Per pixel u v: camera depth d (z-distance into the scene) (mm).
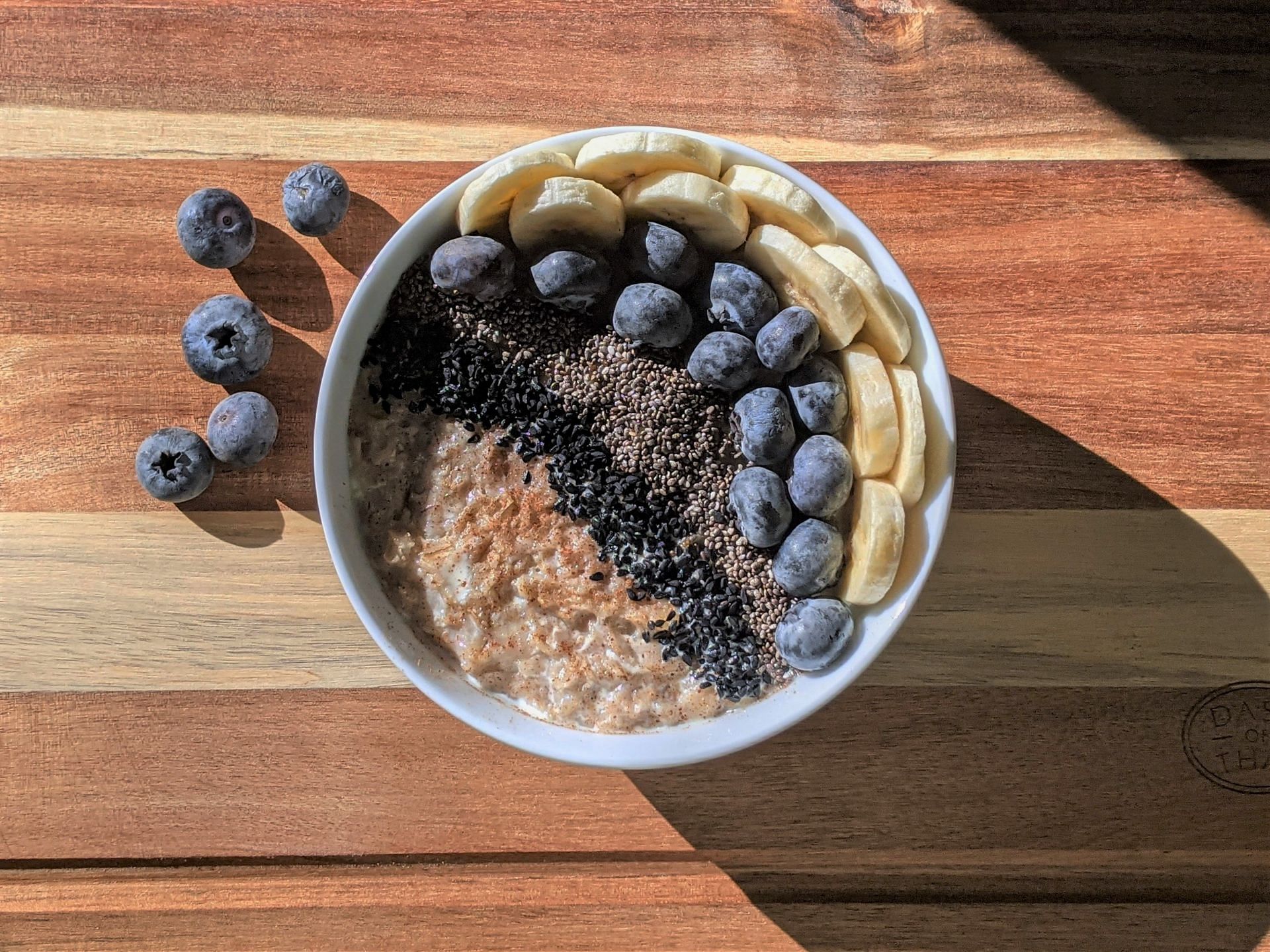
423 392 282
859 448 263
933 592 307
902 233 313
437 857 307
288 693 305
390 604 278
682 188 256
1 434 310
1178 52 320
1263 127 317
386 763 305
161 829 305
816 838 303
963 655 306
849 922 304
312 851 304
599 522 280
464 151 315
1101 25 319
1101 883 304
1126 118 318
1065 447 310
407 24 317
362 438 281
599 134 267
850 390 267
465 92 316
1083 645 306
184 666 306
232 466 308
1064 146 316
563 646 279
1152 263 314
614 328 278
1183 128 318
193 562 307
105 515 308
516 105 316
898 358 266
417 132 315
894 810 304
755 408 267
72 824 305
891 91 317
